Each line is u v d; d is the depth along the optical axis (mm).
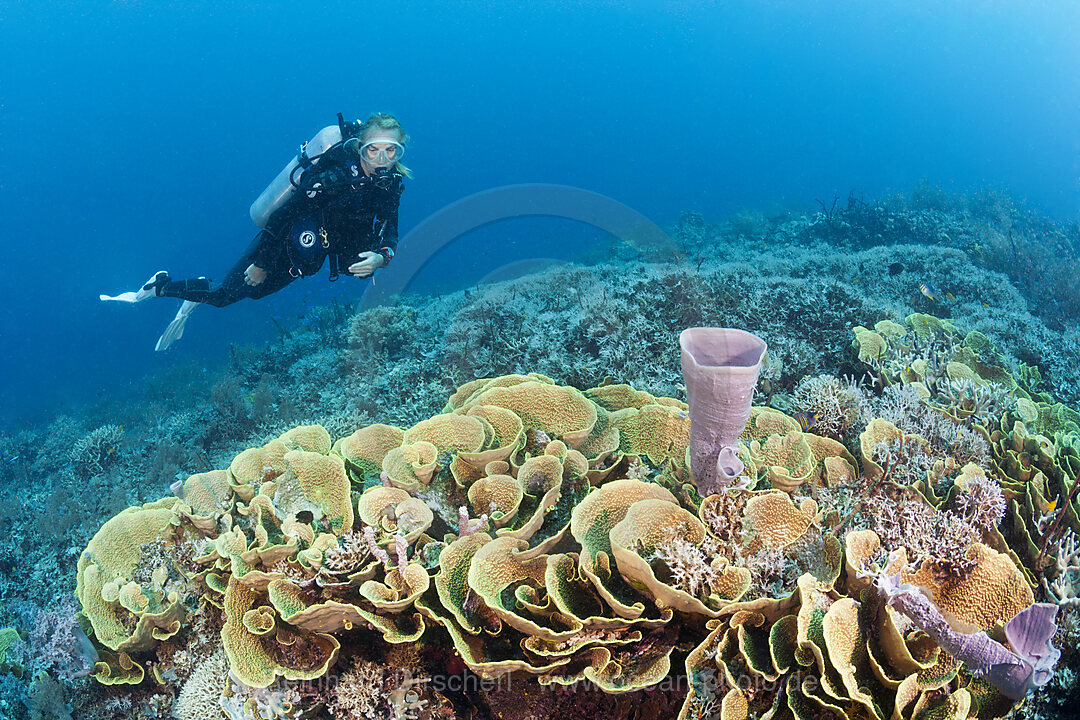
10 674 3076
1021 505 2906
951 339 5039
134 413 11430
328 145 4262
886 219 13984
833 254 10867
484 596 2027
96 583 2744
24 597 4559
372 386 6289
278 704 2326
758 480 2678
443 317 8305
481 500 2562
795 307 6000
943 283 8516
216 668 2531
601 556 2148
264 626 2346
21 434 12164
